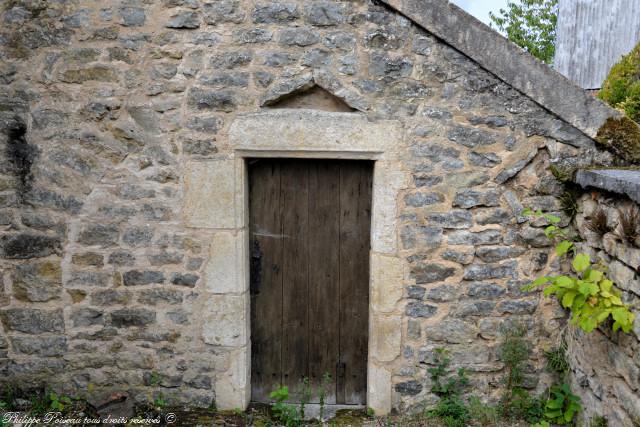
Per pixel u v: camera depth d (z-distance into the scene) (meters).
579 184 2.76
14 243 2.96
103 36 2.80
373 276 3.02
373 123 2.85
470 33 2.74
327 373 3.22
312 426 3.05
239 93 2.85
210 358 3.08
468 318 3.02
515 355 2.98
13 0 2.78
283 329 3.28
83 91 2.85
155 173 2.91
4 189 2.93
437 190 2.92
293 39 2.79
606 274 2.54
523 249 2.96
